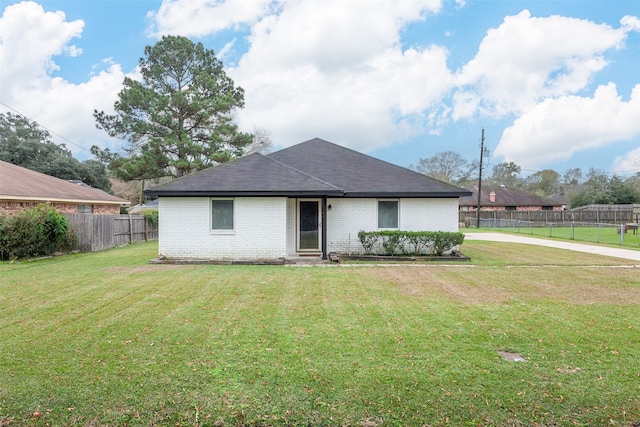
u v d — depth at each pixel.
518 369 3.64
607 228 33.66
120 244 17.19
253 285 7.53
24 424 2.80
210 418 2.88
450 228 12.68
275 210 11.35
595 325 4.98
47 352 4.00
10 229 11.40
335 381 3.38
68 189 20.05
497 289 7.28
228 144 29.17
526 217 39.62
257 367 3.65
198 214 11.34
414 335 4.55
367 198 12.75
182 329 4.74
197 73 29.30
